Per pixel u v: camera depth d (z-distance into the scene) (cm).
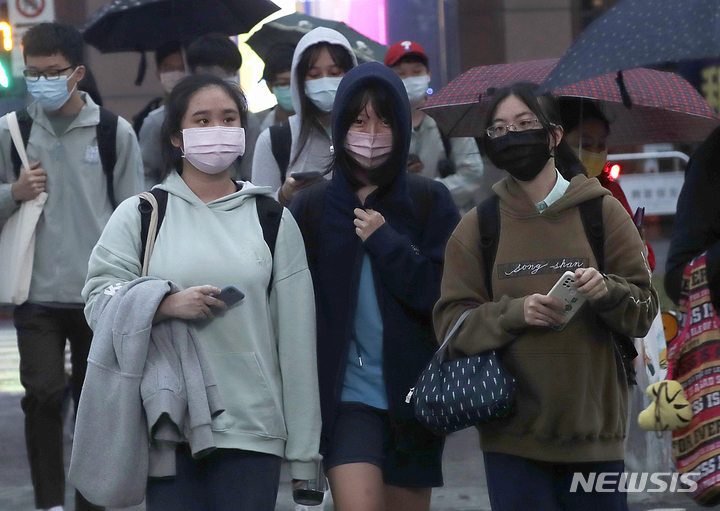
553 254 863
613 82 1166
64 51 1286
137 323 822
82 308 1318
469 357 875
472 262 894
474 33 3094
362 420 947
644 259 863
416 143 1619
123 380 818
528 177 874
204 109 895
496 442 873
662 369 1172
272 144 1263
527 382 852
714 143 900
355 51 2044
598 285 798
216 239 878
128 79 2962
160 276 867
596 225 862
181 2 1952
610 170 1252
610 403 863
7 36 2216
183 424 829
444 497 1483
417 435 957
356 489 917
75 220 1316
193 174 914
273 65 1544
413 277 945
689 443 855
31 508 1428
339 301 957
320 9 2945
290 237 908
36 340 1302
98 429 824
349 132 958
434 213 990
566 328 848
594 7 3130
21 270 1290
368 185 990
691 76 2784
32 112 1335
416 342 959
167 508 838
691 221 895
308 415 885
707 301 854
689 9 855
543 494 860
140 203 890
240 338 862
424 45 3067
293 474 882
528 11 3109
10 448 1822
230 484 852
